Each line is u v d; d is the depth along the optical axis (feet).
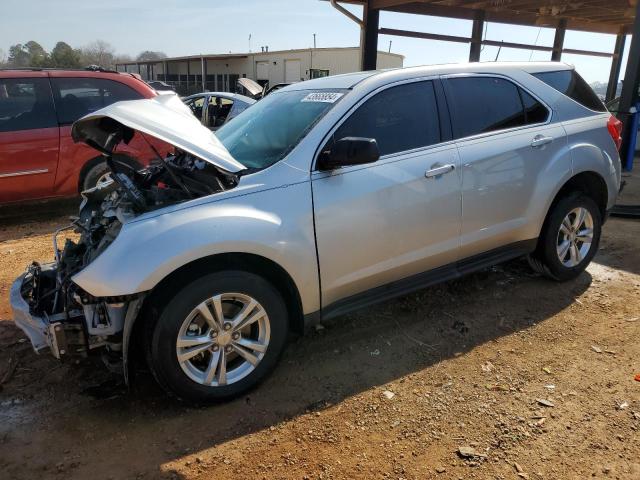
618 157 15.51
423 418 9.50
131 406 10.03
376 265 11.28
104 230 10.59
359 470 8.32
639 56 30.42
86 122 10.77
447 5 39.75
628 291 14.61
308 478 8.19
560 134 13.92
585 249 15.24
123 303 8.80
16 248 18.97
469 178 12.24
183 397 9.58
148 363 9.37
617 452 8.54
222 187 9.96
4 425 9.50
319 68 119.14
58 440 9.12
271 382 10.71
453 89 12.50
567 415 9.45
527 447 8.70
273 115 12.46
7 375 11.01
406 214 11.39
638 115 34.50
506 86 13.38
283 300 10.38
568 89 14.69
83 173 22.30
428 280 12.39
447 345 11.98
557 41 48.62
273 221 9.80
